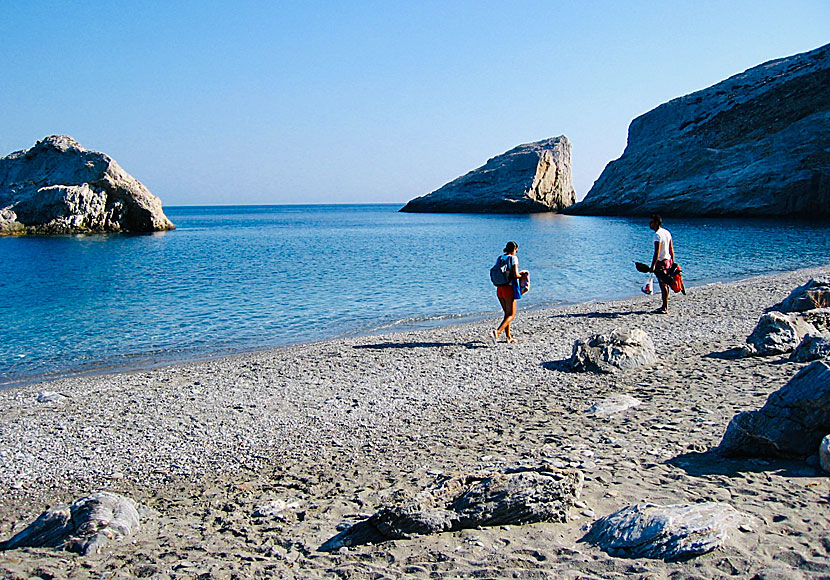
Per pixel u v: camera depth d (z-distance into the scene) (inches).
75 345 676.7
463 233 2851.9
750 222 2768.2
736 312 668.1
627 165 3959.2
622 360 462.0
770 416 251.3
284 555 202.5
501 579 166.7
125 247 2225.6
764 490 216.8
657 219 690.2
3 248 2155.5
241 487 287.0
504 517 204.5
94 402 427.2
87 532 223.8
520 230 2908.5
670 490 224.7
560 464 262.8
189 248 2176.4
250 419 384.2
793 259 1380.4
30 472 315.3
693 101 3983.8
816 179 2878.9
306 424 373.1
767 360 442.3
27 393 462.6
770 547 171.3
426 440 336.8
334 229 3634.4
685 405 353.4
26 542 225.1
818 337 421.7
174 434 361.7
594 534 189.6
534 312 777.6
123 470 314.8
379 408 398.6
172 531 235.3
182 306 932.6
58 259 1759.4
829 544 171.9
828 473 225.5
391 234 2952.8
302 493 273.0
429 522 202.4
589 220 3558.1
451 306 898.1
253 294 1047.0
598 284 1099.3
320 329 751.7
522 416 367.6
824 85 3282.5
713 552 169.6
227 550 209.5
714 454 265.0
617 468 255.4
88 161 2940.5
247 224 4677.7
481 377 462.6
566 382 439.5
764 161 3117.6
